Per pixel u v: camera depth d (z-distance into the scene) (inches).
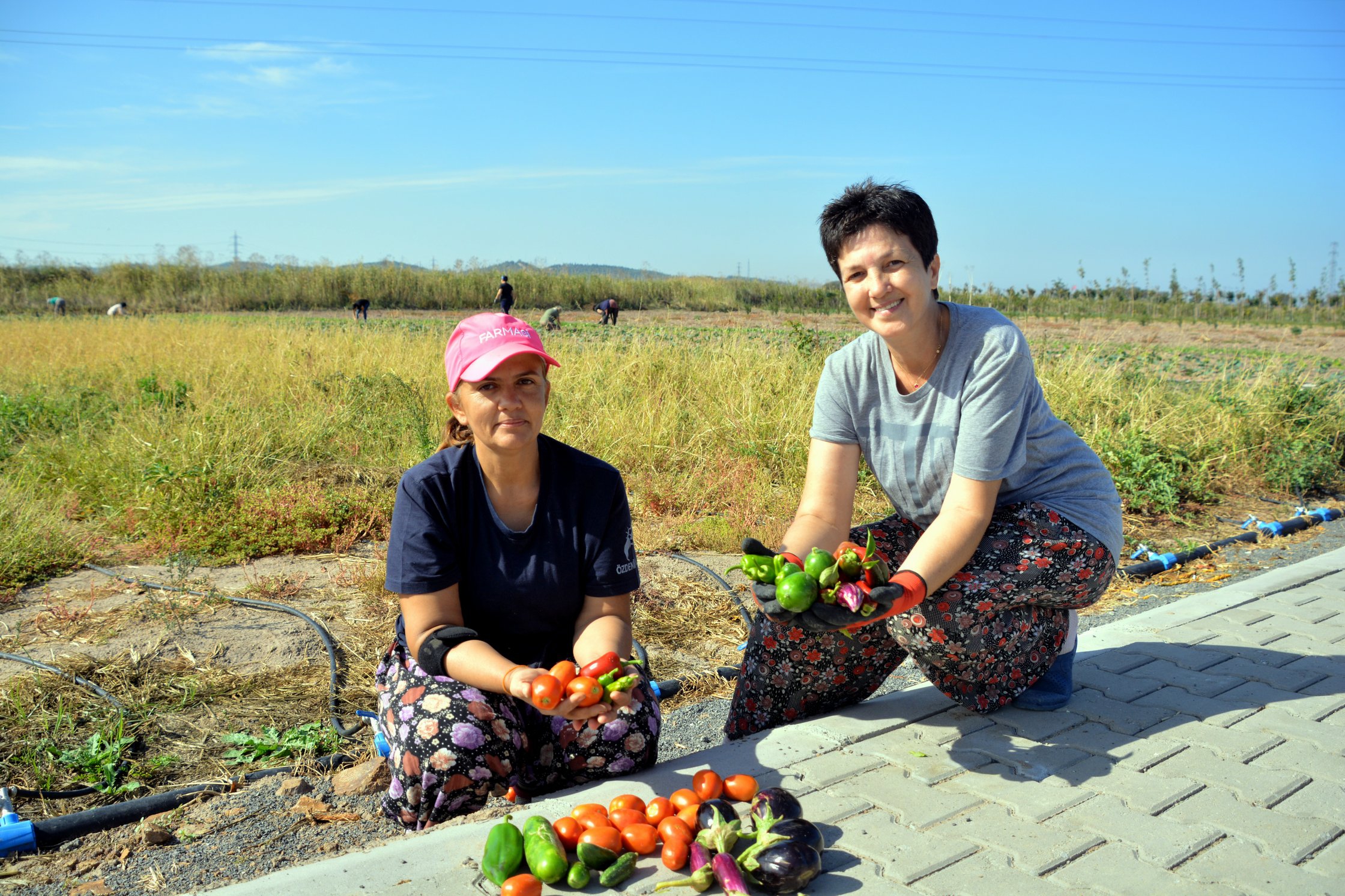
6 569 206.5
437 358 460.8
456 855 94.2
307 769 130.6
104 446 302.2
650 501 272.1
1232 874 92.3
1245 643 158.6
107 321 886.4
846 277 112.7
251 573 217.6
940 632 117.3
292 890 88.6
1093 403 348.5
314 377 408.2
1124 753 118.3
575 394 363.3
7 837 110.0
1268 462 321.1
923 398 116.6
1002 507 121.6
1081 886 90.2
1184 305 1496.1
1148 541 247.3
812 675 128.0
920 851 96.2
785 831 92.2
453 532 106.3
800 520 124.0
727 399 351.6
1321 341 978.7
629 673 102.0
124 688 153.8
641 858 94.4
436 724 100.0
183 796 122.4
